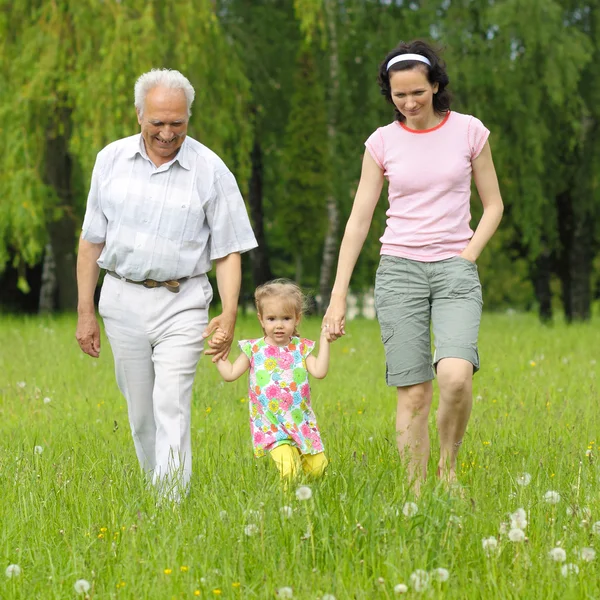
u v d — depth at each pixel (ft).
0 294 192.65
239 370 32.76
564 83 135.44
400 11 152.66
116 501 28.27
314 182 158.20
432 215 32.37
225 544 24.40
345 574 22.40
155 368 31.63
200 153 31.63
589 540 24.93
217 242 31.83
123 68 107.76
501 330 115.34
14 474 32.35
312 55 154.51
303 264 250.78
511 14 131.85
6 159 113.29
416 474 29.09
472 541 24.34
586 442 39.70
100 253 32.68
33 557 25.02
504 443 38.93
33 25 115.55
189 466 31.14
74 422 45.62
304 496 24.98
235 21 158.71
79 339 32.73
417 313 32.53
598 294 285.64
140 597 21.81
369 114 155.33
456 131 32.48
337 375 65.00
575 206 155.12
